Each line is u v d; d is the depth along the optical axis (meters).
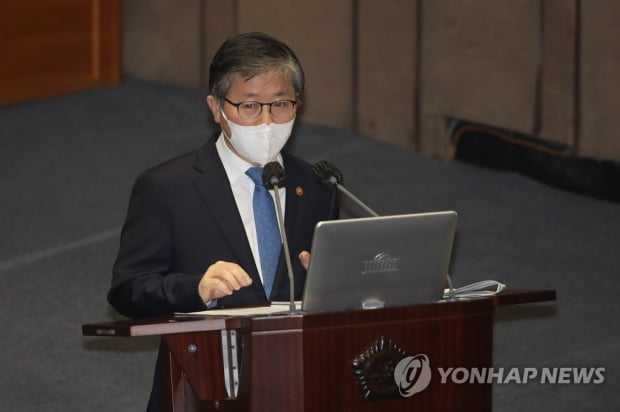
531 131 20.75
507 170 21.69
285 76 8.48
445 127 22.42
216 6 25.25
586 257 17.80
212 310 7.89
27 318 15.77
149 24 26.89
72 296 16.50
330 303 7.47
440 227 7.66
